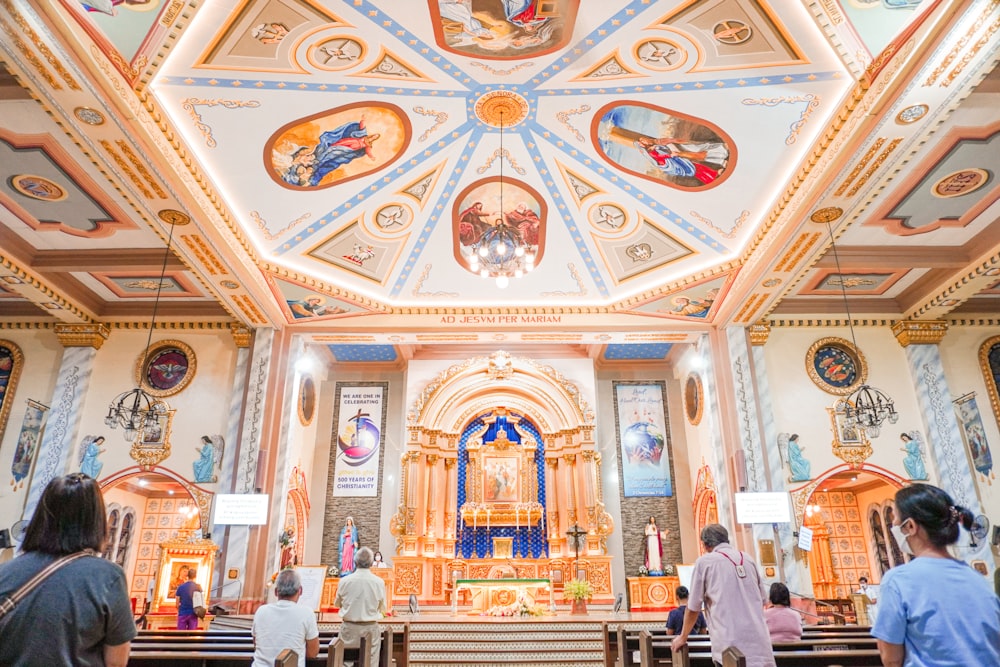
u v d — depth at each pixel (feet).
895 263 38.29
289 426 43.93
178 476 42.57
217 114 28.99
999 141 28.71
